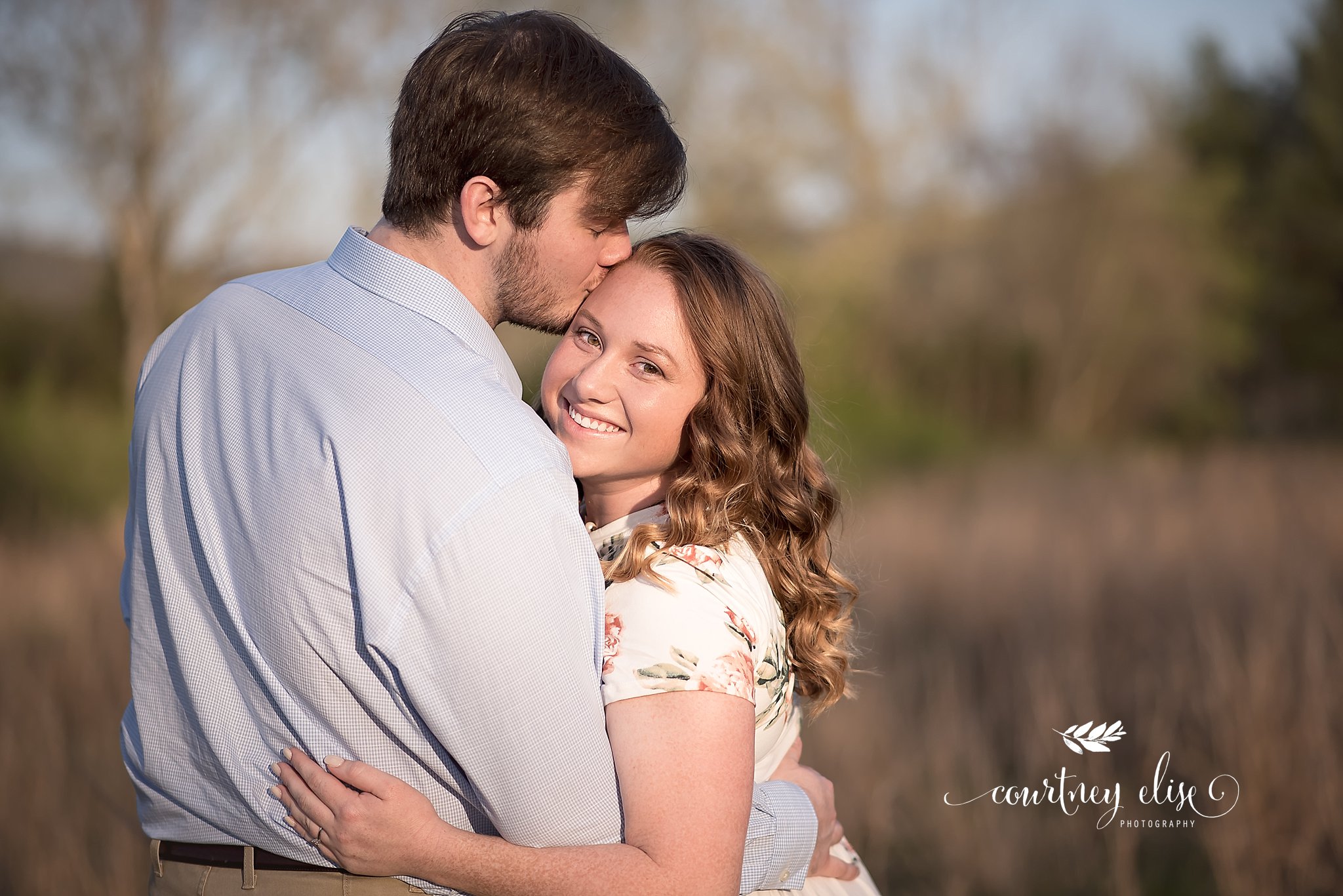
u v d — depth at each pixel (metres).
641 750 1.20
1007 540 6.41
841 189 18.47
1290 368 19.05
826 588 1.54
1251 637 3.88
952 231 19.14
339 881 1.19
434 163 1.25
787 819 1.41
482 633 1.09
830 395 15.56
